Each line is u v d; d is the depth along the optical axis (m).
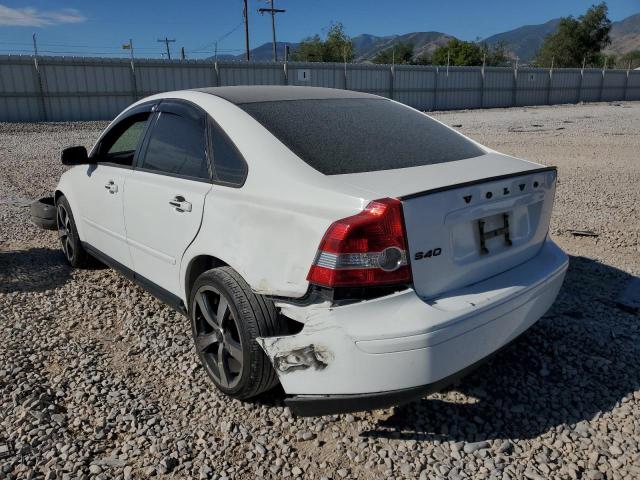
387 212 2.30
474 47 69.19
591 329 3.72
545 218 3.04
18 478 2.46
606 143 15.49
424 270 2.42
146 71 29.61
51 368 3.37
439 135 3.34
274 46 54.72
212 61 31.36
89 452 2.62
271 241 2.60
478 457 2.58
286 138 2.87
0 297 4.42
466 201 2.53
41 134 20.95
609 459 2.56
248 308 2.68
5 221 6.84
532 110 36.62
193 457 2.60
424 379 2.32
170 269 3.41
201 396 3.06
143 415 2.89
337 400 2.41
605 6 66.12
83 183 4.47
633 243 5.66
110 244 4.17
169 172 3.43
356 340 2.29
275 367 2.56
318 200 2.47
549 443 2.67
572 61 68.25
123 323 3.97
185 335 3.76
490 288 2.61
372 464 2.54
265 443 2.68
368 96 3.76
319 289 2.40
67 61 27.33
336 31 63.62
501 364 3.32
